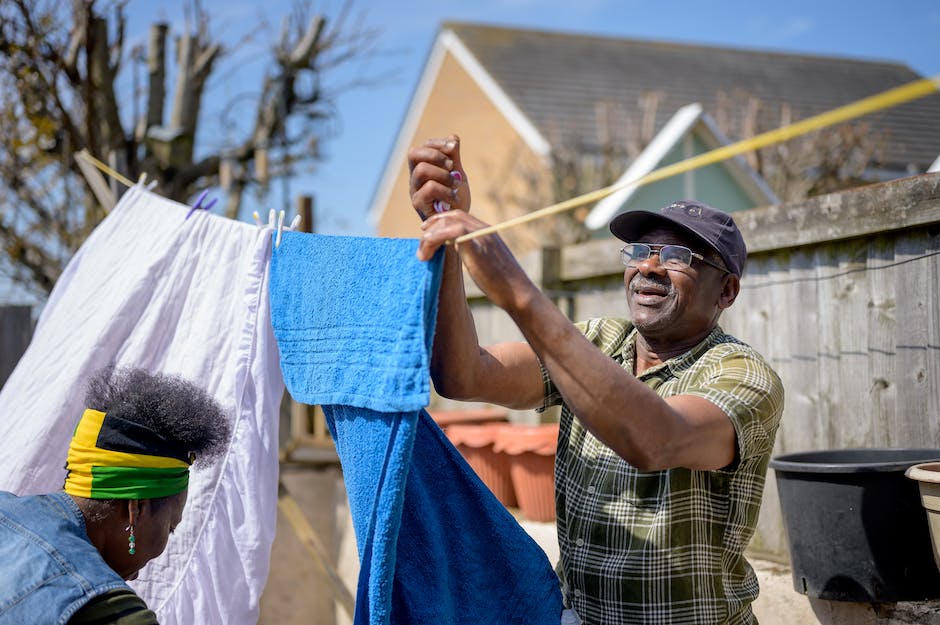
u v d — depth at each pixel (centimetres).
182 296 257
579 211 1262
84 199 736
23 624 170
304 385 212
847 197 309
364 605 186
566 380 175
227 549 247
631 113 1684
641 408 174
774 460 271
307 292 220
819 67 2116
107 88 704
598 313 455
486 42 1845
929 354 287
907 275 295
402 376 181
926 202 281
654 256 218
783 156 1259
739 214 356
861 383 312
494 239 181
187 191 792
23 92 676
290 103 838
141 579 250
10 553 178
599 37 2017
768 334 352
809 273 333
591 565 205
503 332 530
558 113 1652
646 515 200
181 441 199
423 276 184
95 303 267
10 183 724
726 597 201
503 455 420
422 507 201
